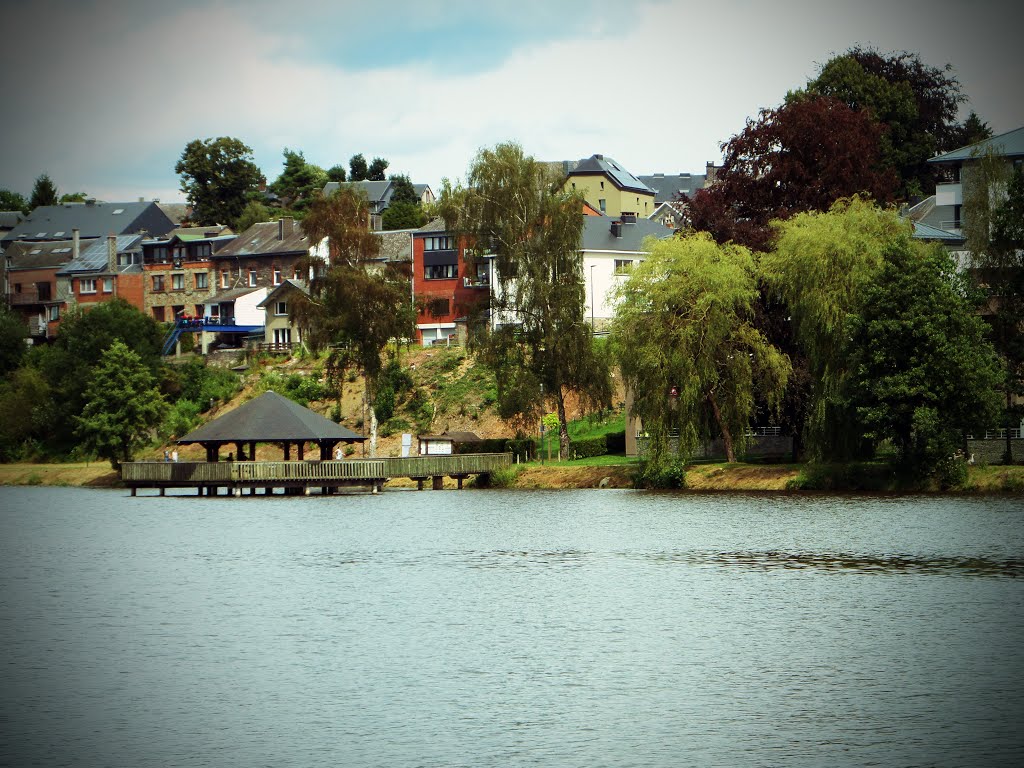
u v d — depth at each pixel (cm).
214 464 11325
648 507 9244
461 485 11856
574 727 3672
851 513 8306
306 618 5259
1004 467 9169
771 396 9569
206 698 4025
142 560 7238
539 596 5709
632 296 9900
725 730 3625
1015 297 9312
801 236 9338
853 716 3738
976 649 4509
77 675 4331
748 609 5297
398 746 3525
